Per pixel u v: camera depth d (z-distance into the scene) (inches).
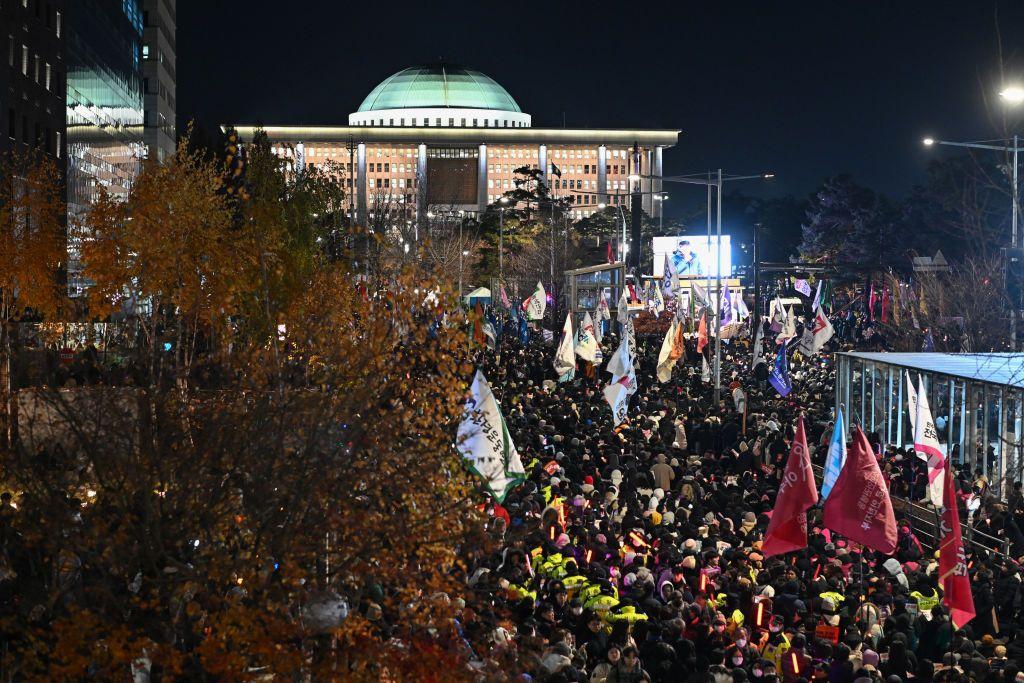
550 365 2851.9
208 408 682.8
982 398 1626.5
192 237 1408.7
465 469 811.4
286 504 650.8
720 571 980.6
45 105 3543.3
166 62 7007.9
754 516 1177.4
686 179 2866.6
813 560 1084.5
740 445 1723.7
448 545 689.6
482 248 7047.2
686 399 2245.3
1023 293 1978.3
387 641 650.8
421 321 774.5
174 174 1467.8
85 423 700.7
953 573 901.8
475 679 647.1
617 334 3535.9
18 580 668.7
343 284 975.6
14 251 2122.3
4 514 683.4
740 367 3019.2
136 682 642.2
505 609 822.5
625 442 1633.9
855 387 2101.4
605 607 858.8
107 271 1583.4
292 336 784.9
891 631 899.4
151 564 618.5
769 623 892.0
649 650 813.2
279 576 642.8
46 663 634.2
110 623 599.2
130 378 912.9
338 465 661.3
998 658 893.8
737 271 6013.8
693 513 1197.7
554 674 724.0
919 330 2962.6
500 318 4045.3
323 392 699.4
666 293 3853.3
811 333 2539.4
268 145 2096.5
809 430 1930.4
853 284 5585.6
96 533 611.8
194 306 1037.2
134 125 5251.0
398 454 688.4
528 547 1015.0
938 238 5718.5
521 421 1809.8
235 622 602.2
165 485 660.7
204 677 600.4
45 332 1588.3
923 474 1608.0
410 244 3486.7
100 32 4409.5
